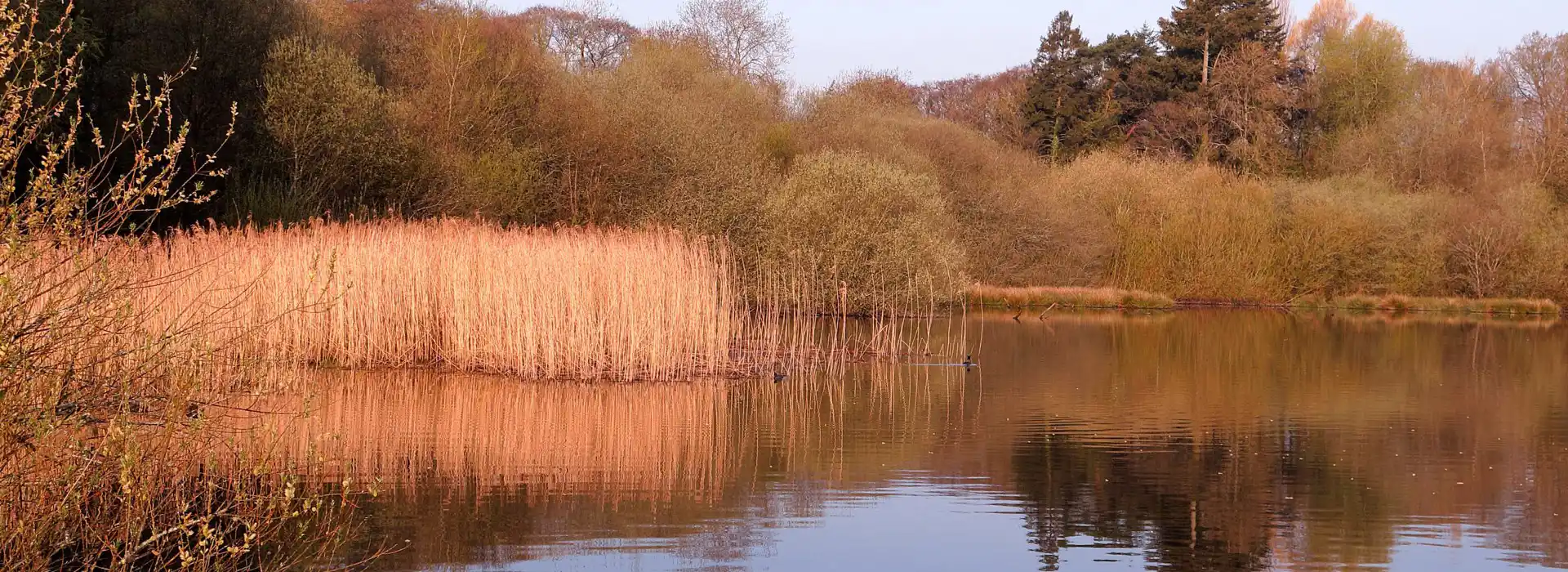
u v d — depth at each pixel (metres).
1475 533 8.73
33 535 5.55
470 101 28.09
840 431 12.60
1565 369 20.53
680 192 28.73
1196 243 40.03
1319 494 9.97
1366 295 39.94
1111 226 40.19
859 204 28.52
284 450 10.36
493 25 29.72
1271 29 53.59
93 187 5.71
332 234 17.00
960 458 11.25
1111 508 9.36
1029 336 26.36
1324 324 32.34
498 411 13.16
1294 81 53.31
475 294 16.42
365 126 23.95
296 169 23.27
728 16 44.97
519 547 7.82
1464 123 45.28
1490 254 39.12
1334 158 46.78
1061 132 55.25
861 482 10.11
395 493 9.21
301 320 15.57
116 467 6.12
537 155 28.50
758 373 17.50
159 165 21.25
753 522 8.65
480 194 25.92
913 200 29.17
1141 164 42.53
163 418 6.39
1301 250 40.38
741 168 29.78
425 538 7.95
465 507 8.81
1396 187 44.12
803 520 8.77
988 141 41.56
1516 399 16.33
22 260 5.29
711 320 17.47
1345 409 15.07
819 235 28.12
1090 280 39.62
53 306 5.48
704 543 8.04
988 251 38.09
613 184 29.19
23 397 5.38
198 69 22.77
